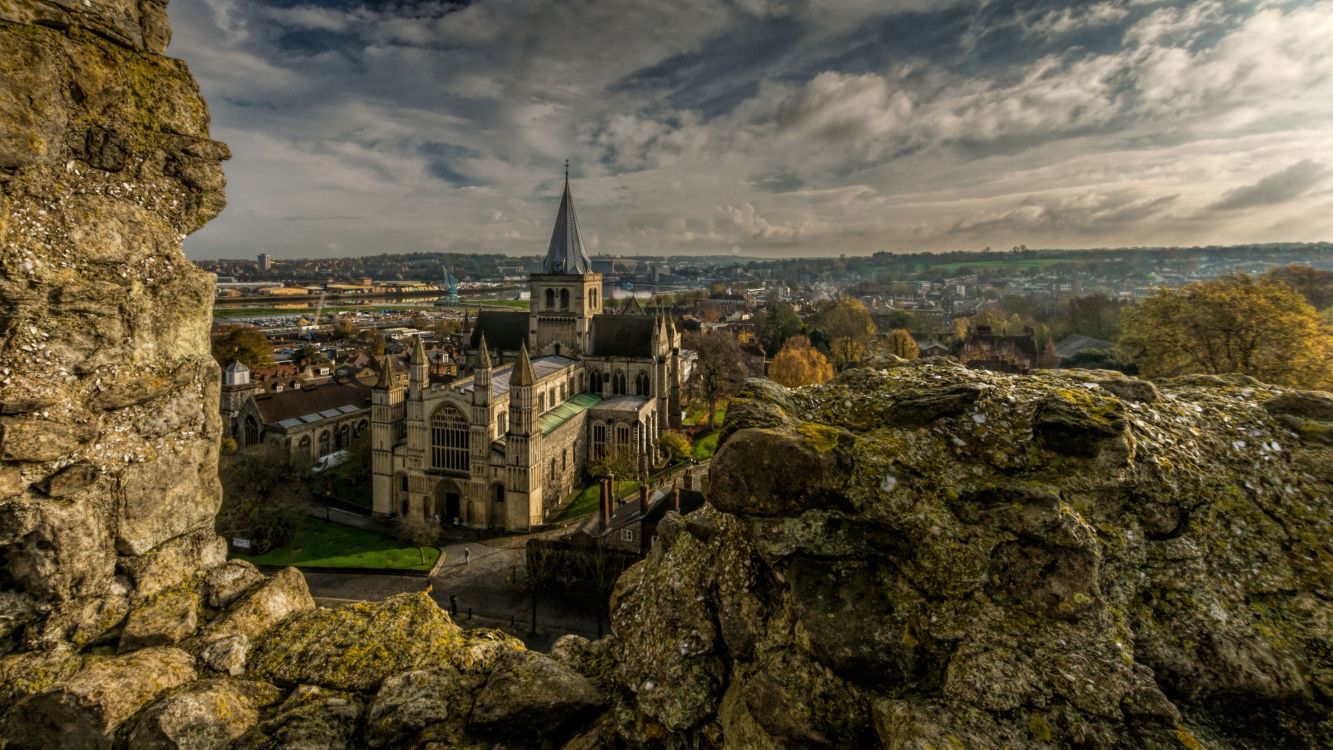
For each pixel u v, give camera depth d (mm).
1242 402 10344
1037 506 8258
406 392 76062
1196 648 7672
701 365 127688
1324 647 7621
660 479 86062
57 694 9320
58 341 10211
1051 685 7316
